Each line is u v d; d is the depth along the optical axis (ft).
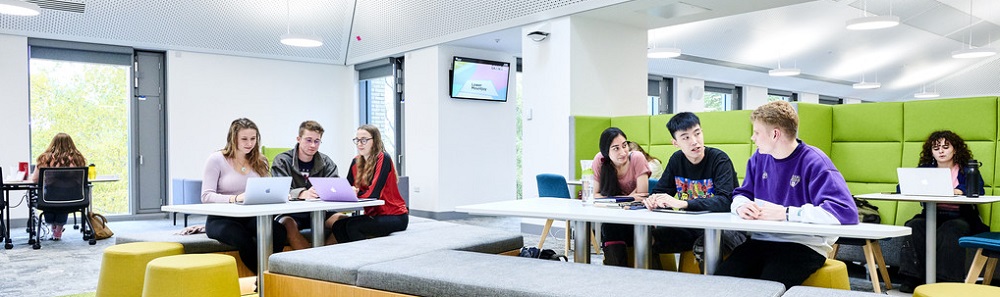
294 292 10.21
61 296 13.33
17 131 25.13
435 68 28.50
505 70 30.30
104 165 27.71
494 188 30.55
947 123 14.60
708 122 19.30
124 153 28.17
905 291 13.64
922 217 14.05
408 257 10.24
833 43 37.55
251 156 13.99
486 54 30.19
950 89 49.39
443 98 28.55
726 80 41.11
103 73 27.55
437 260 9.75
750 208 8.13
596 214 8.75
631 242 12.01
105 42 26.40
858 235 6.99
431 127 28.76
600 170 13.67
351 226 13.07
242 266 13.14
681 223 8.07
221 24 27.66
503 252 12.66
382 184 13.58
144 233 13.75
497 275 8.62
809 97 48.32
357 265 9.62
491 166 30.42
